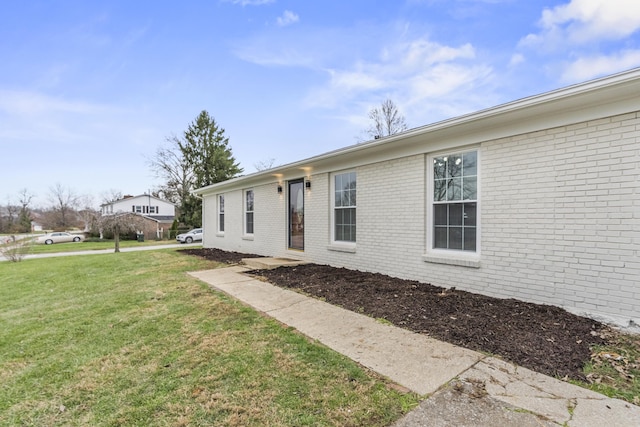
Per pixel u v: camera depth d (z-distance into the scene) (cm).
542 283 411
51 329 405
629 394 228
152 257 1115
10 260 1295
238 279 653
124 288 616
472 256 491
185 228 3028
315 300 486
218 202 1362
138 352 326
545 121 405
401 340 331
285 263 804
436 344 318
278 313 430
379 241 641
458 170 514
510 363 275
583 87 337
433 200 551
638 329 335
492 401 221
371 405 222
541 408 212
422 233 559
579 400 221
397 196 604
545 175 407
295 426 205
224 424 209
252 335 356
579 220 379
